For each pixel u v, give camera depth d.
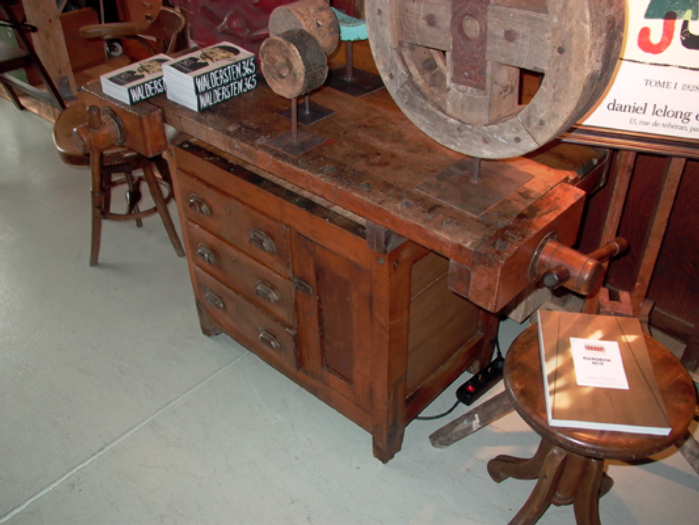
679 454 1.86
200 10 1.86
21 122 3.64
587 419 1.31
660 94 1.48
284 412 2.03
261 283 1.80
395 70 1.22
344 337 1.68
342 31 1.65
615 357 1.45
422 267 1.56
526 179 1.37
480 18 1.06
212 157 1.74
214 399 2.08
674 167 1.65
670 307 2.18
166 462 1.88
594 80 1.00
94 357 2.23
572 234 1.38
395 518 1.72
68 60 3.61
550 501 1.57
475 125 1.18
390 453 1.85
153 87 1.73
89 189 3.10
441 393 2.09
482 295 1.24
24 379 2.14
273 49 1.38
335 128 1.56
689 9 1.37
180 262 2.68
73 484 1.82
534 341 1.53
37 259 2.67
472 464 1.87
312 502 1.77
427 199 1.32
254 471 1.85
